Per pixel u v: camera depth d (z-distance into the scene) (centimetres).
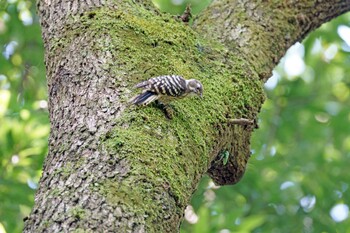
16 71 1486
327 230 1552
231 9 920
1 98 1345
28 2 1426
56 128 659
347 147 1761
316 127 1722
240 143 803
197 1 1505
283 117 1700
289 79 1789
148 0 828
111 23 745
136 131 626
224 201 1476
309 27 973
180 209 602
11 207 1222
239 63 813
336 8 997
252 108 790
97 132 625
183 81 679
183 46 775
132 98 650
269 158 1587
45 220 552
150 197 575
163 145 626
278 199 1565
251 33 888
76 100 670
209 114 711
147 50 732
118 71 688
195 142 666
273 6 934
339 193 1608
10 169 1244
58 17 772
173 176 609
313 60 1789
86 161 598
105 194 562
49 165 618
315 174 1622
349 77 1823
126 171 587
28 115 1277
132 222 548
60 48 731
